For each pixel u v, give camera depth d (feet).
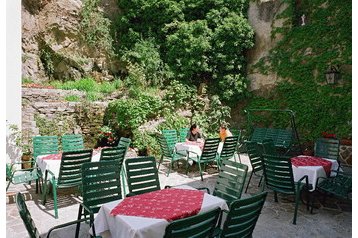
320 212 13.89
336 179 14.64
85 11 36.52
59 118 26.21
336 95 27.55
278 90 32.09
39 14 35.09
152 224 7.14
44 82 35.60
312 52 30.01
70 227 11.97
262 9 34.71
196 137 24.67
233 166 10.94
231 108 35.32
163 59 37.22
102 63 37.40
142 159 11.62
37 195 16.29
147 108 28.71
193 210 8.08
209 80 36.32
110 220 8.02
